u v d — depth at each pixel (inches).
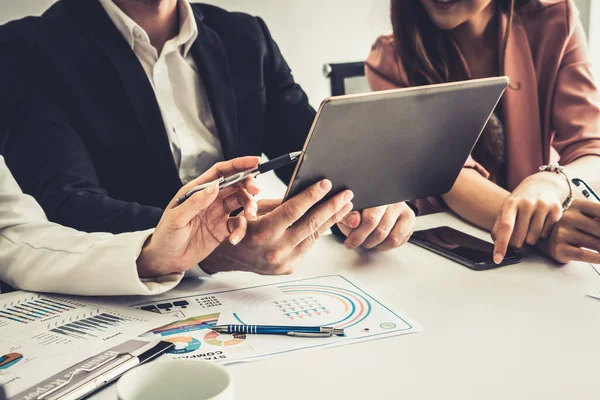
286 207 30.8
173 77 54.2
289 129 59.8
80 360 25.1
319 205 32.2
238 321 29.1
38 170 43.4
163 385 19.4
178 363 19.3
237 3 99.5
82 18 50.4
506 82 31.9
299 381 23.5
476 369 24.2
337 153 29.4
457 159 35.5
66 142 45.3
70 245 33.4
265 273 34.2
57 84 48.4
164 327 28.6
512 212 38.9
